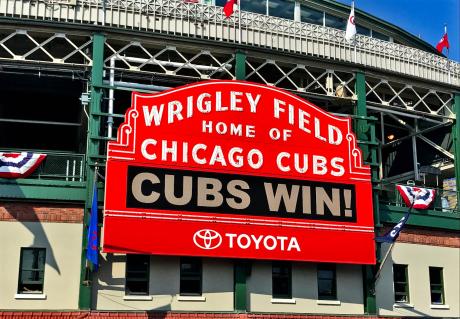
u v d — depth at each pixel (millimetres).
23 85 33812
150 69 32875
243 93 28125
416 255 30828
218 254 26047
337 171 28766
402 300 30094
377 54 32750
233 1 29641
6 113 37031
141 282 25766
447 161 36562
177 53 29781
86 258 24922
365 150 30500
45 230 25344
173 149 26484
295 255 27141
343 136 29344
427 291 30672
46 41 27734
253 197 27109
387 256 29594
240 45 29812
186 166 26500
